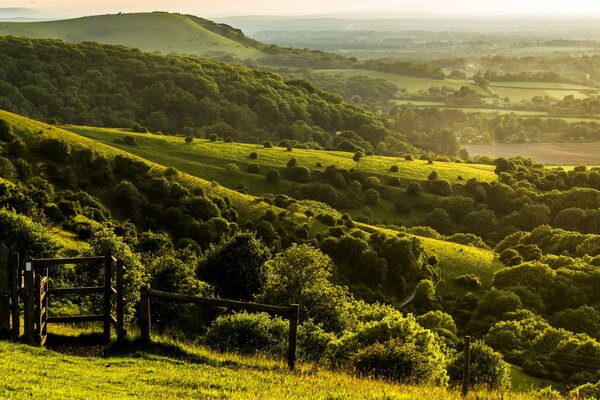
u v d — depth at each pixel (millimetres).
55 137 101062
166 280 42688
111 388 14172
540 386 47938
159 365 17062
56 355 16781
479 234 135500
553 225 136500
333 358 25281
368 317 43312
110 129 162375
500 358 33125
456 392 17750
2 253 17500
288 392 15297
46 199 72750
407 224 137875
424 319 65688
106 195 92812
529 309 78188
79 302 34531
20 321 19844
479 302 80000
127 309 30438
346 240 88250
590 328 74250
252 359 19141
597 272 85000
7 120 101312
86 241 67000
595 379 47531
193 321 41875
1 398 11977
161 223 89562
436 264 94938
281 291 46688
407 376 21031
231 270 55594
